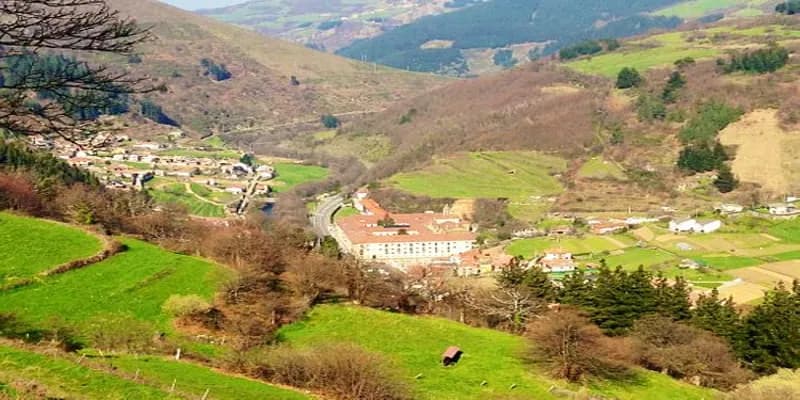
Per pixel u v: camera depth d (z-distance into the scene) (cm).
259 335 6241
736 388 6812
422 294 9606
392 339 6962
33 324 5412
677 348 7775
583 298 9275
